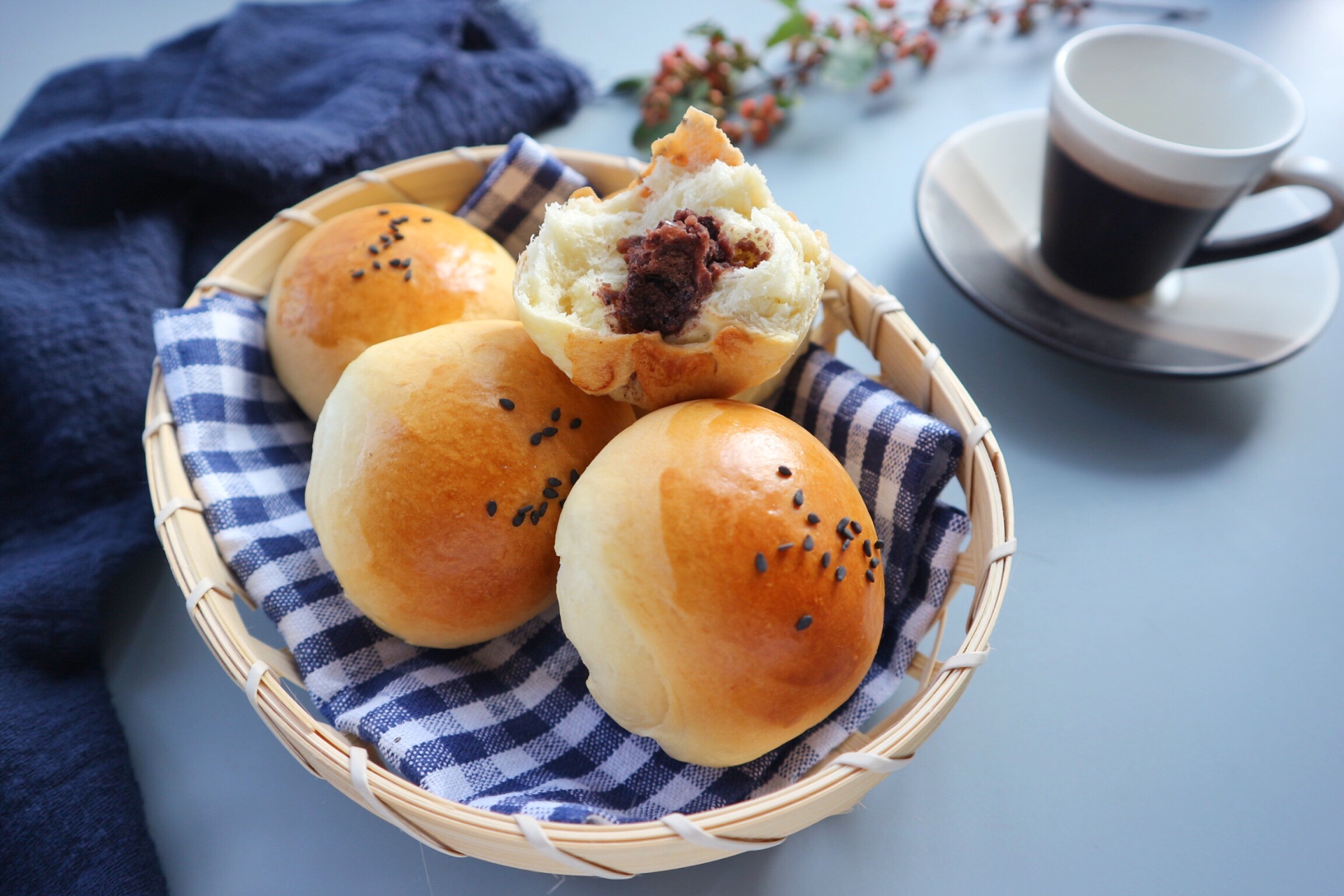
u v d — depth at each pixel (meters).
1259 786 0.30
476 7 0.46
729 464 0.27
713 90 0.45
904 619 0.30
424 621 0.29
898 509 0.30
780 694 0.26
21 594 0.31
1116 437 0.36
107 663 0.32
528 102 0.43
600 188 0.36
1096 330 0.36
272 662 0.29
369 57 0.43
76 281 0.37
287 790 0.30
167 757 0.30
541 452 0.29
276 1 0.48
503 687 0.30
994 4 0.51
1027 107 0.46
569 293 0.28
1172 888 0.29
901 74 0.48
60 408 0.34
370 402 0.29
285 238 0.35
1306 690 0.32
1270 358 0.35
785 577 0.26
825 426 0.32
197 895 0.28
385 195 0.36
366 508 0.28
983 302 0.36
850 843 0.29
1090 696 0.31
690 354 0.28
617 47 0.49
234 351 0.32
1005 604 0.33
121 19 0.50
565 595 0.27
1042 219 0.38
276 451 0.33
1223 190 0.34
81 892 0.28
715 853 0.25
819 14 0.51
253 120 0.42
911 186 0.43
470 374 0.29
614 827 0.24
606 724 0.29
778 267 0.27
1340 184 0.33
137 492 0.35
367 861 0.29
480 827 0.24
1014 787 0.30
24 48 0.48
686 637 0.26
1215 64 0.36
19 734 0.29
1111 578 0.33
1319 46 0.48
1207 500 0.35
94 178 0.38
